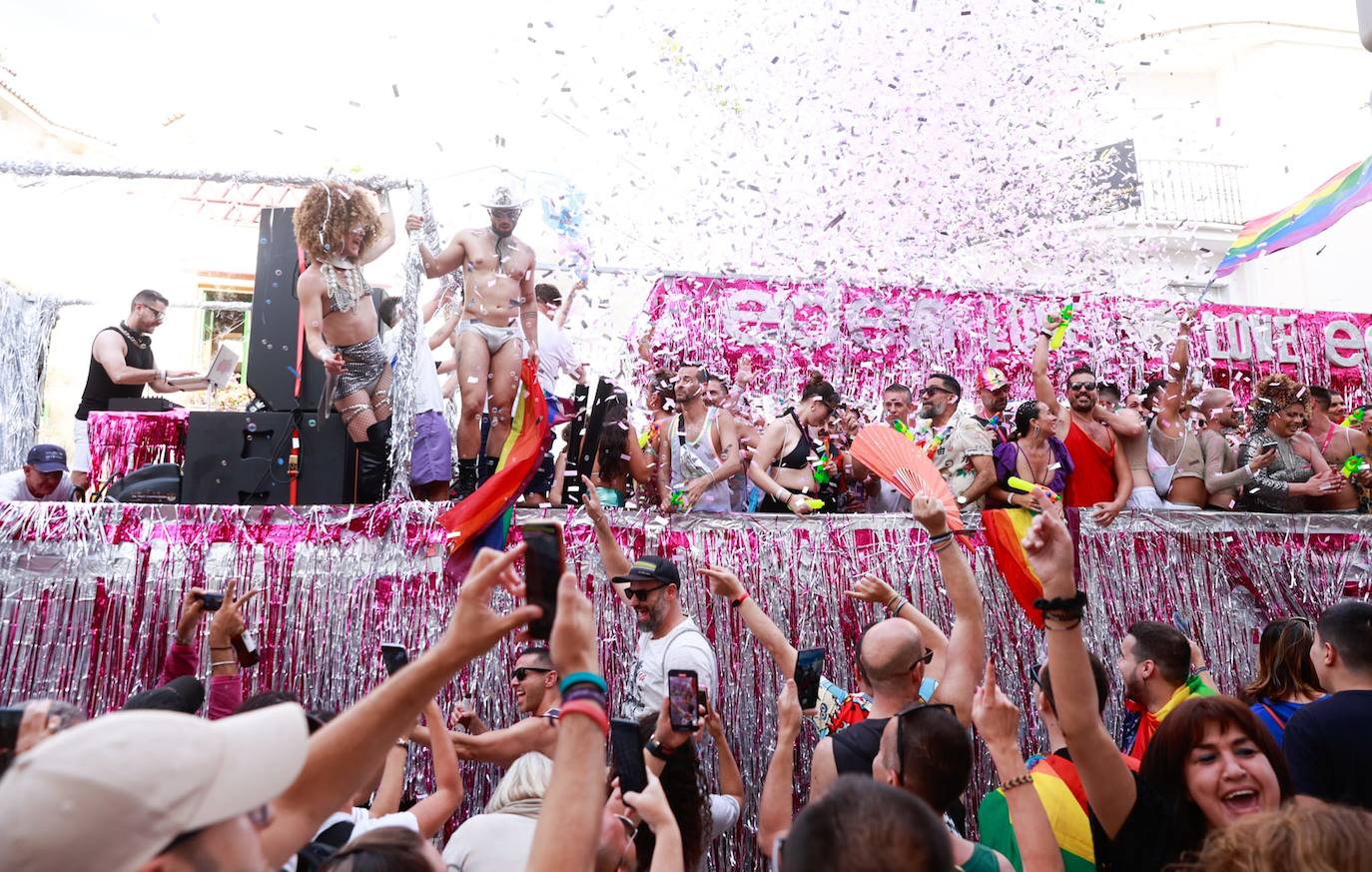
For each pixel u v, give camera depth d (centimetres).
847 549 552
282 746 122
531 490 558
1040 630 561
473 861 256
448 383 667
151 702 310
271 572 492
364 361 541
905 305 776
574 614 161
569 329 722
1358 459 654
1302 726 280
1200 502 657
